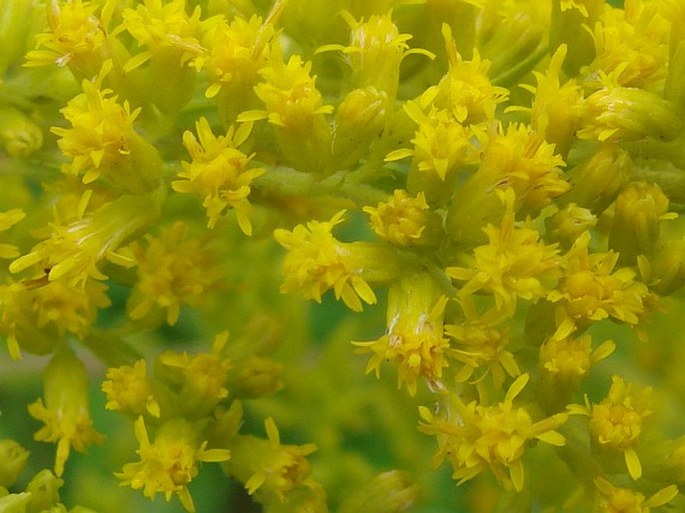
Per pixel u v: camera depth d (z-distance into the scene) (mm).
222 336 100
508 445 92
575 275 93
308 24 97
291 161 95
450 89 94
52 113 100
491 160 93
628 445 94
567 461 96
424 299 93
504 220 92
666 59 97
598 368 120
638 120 94
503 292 91
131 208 96
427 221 93
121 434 125
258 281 122
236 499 128
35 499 98
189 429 98
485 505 119
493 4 99
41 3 100
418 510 121
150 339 121
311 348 127
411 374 93
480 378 93
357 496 101
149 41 95
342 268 93
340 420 124
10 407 125
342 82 98
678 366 125
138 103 97
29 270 101
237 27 95
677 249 95
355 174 96
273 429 100
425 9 98
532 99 99
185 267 103
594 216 93
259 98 95
